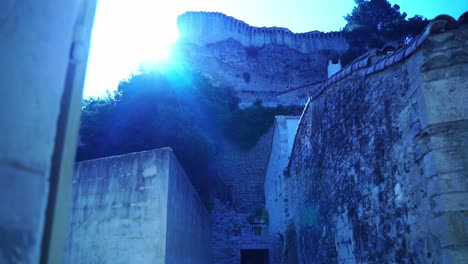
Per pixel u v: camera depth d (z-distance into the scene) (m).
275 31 52.09
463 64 3.78
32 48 1.24
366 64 5.50
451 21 3.78
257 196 22.81
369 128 5.47
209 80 28.83
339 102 6.89
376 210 5.23
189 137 17.42
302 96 37.03
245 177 23.55
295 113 28.66
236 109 29.73
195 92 25.11
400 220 4.51
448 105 3.73
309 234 9.57
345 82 6.57
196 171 18.08
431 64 3.87
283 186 14.26
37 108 1.22
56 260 1.24
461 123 3.64
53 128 1.27
